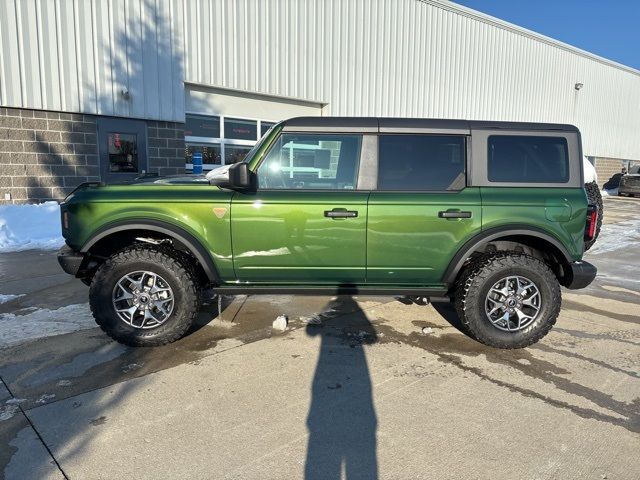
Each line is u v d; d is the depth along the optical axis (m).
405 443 2.57
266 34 12.08
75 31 9.49
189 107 11.48
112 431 2.64
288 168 3.82
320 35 13.04
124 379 3.27
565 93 21.08
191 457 2.43
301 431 2.68
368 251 3.75
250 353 3.73
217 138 12.07
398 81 14.85
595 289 6.04
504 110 18.39
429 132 3.83
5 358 3.58
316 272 3.81
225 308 4.86
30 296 5.16
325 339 4.05
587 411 2.94
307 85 12.99
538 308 3.84
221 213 3.69
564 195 3.80
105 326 3.71
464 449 2.53
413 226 3.71
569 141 3.88
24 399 2.97
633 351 3.94
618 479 2.30
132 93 10.34
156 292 3.76
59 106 9.52
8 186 9.23
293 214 3.69
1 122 8.99
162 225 3.69
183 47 10.89
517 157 3.88
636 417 2.88
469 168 3.83
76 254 3.80
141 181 4.13
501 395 3.12
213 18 11.20
